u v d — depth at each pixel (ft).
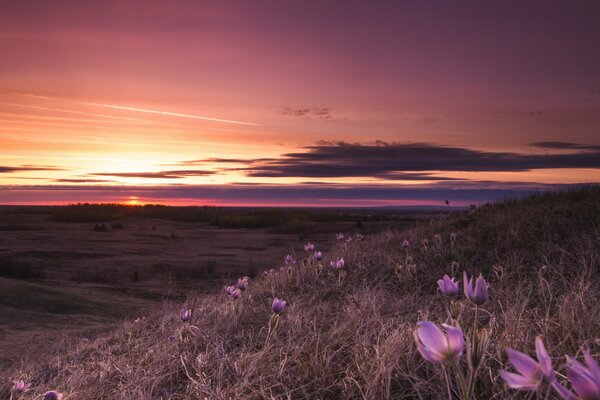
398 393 9.52
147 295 110.83
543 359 3.42
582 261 19.42
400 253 28.25
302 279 25.13
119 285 132.67
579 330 10.43
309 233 311.68
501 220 29.40
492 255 24.14
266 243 277.23
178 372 13.87
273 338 14.55
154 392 12.75
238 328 17.06
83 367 18.42
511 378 3.45
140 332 23.61
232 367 12.76
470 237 27.35
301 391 10.50
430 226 34.55
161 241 294.87
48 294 86.94
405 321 14.12
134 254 224.12
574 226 25.23
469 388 4.86
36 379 19.43
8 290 85.10
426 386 9.35
